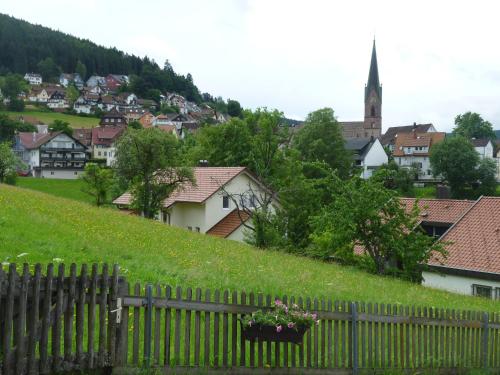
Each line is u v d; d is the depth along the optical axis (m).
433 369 13.70
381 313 12.94
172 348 11.41
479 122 177.75
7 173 85.44
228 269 19.64
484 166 120.12
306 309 11.84
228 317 11.45
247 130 75.12
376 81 178.50
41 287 9.09
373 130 178.88
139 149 50.81
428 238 35.84
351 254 37.50
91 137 174.12
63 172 150.25
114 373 9.82
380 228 34.97
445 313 14.11
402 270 37.69
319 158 96.50
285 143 75.12
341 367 12.26
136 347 10.12
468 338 14.59
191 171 52.06
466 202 52.69
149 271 16.50
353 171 102.44
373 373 12.70
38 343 9.72
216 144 75.38
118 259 17.44
